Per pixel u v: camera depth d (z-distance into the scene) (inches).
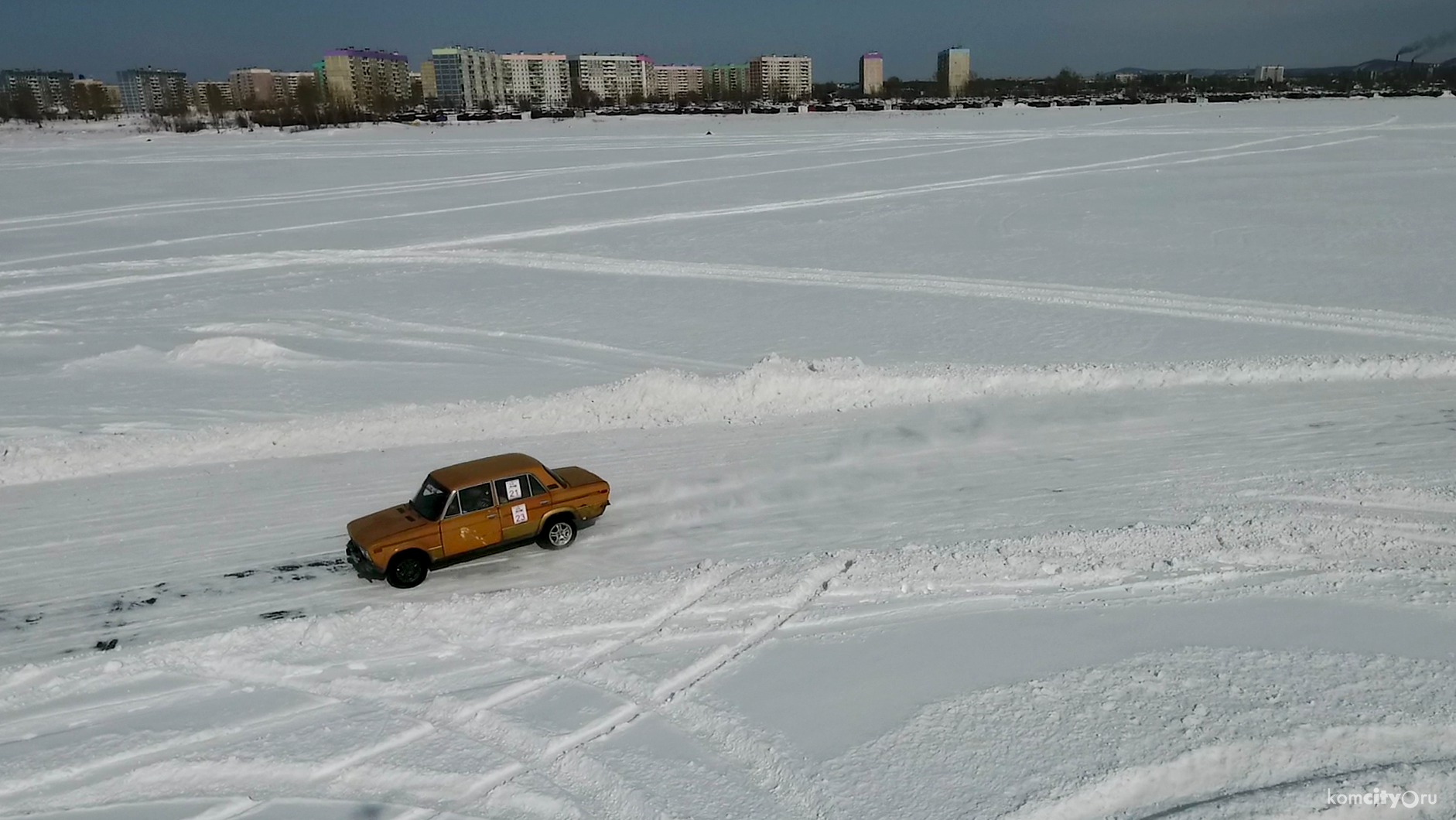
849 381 792.3
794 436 712.4
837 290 1230.9
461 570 529.7
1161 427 697.0
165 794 348.2
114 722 392.8
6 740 382.6
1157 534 506.3
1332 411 709.3
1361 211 1604.3
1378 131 2984.7
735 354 969.5
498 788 342.3
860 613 448.1
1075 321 1030.4
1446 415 685.9
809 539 545.3
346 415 760.3
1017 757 335.3
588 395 780.6
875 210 1818.4
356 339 1066.7
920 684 384.2
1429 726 335.6
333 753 365.4
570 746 364.5
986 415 737.0
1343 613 418.0
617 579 494.0
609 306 1194.0
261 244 1656.0
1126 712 354.6
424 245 1620.3
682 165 2682.1
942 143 3048.7
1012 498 587.2
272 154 3422.7
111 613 490.0
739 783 337.1
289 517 601.3
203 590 511.5
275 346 996.6
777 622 446.0
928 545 522.9
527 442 720.3
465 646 439.5
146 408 824.3
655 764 349.1
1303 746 329.7
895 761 338.6
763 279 1314.0
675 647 428.1
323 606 492.4
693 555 534.0
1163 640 403.5
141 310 1218.6
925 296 1181.7
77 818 336.8
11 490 658.8
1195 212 1673.2
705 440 712.4
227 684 418.6
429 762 358.3
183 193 2379.4
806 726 362.9
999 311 1088.8
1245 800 304.7
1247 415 711.7
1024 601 447.2
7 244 1704.0
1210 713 349.4
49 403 839.7
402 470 673.0
